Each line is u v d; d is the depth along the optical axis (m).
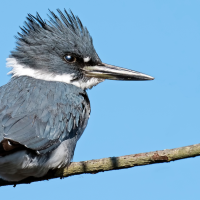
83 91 11.75
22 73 11.83
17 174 10.29
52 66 11.95
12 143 9.21
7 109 9.94
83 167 10.26
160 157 9.58
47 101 10.48
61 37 12.05
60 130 10.30
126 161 9.80
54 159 10.23
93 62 12.46
